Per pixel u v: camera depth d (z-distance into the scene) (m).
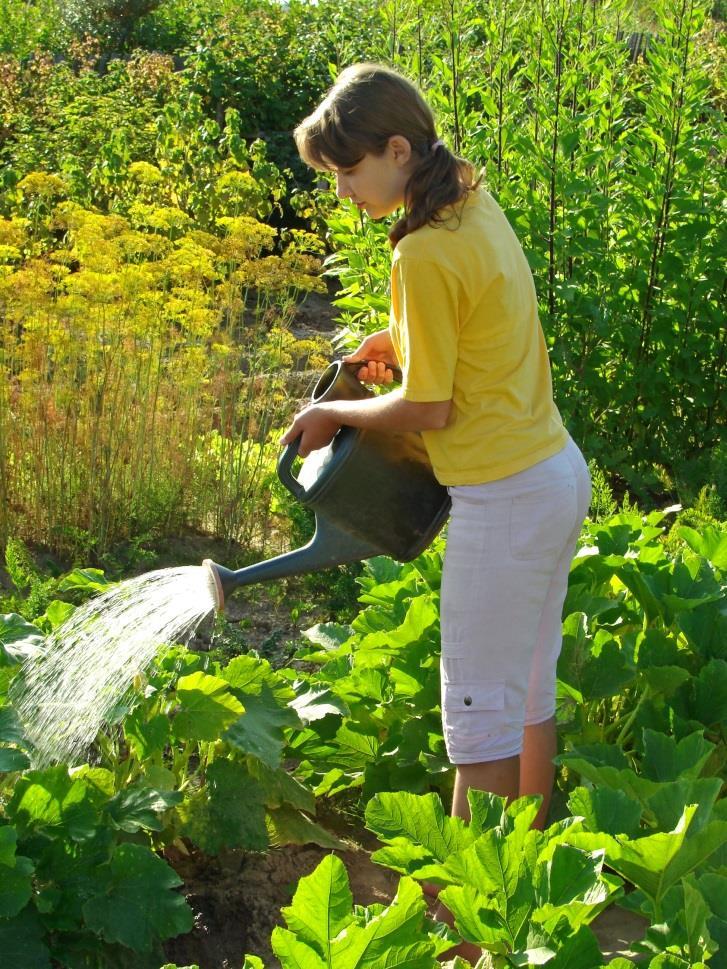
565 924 1.87
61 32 15.86
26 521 4.73
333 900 1.76
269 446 5.25
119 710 2.51
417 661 2.96
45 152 9.13
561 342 5.61
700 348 5.82
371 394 2.66
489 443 2.26
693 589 3.24
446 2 5.64
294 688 3.06
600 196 5.53
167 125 8.74
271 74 11.20
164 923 2.26
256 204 8.36
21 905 2.14
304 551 2.49
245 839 2.66
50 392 4.76
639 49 8.37
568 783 2.89
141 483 4.89
